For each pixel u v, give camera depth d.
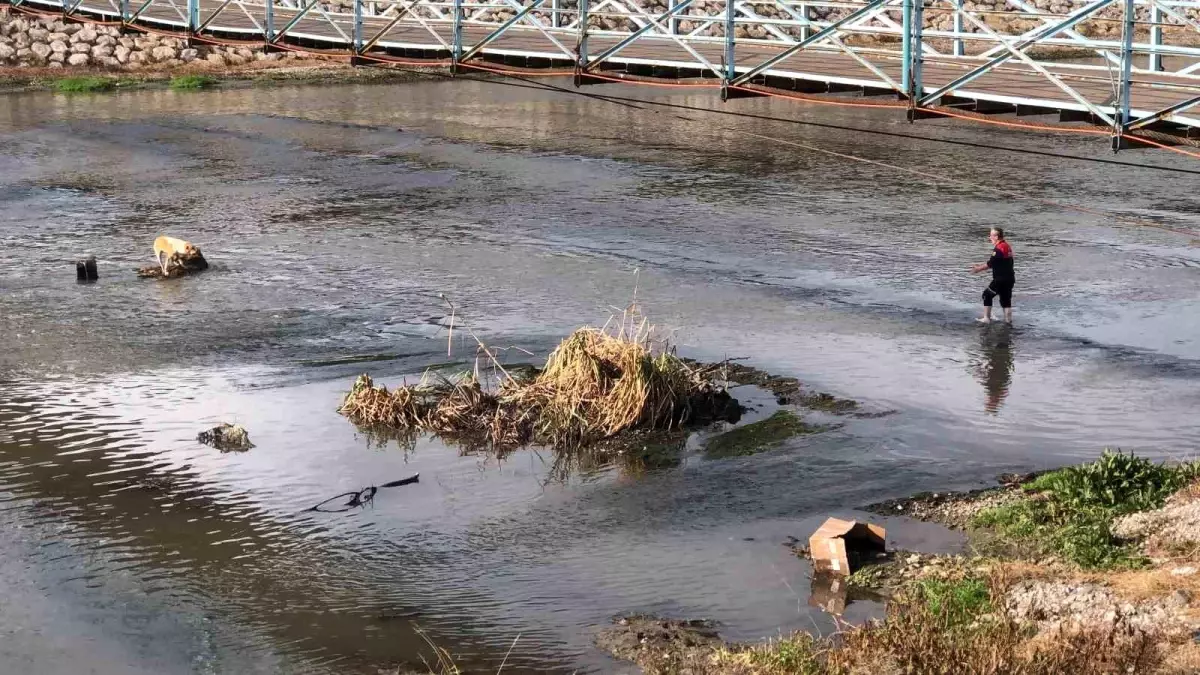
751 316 24.12
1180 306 24.70
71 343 22.88
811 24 22.53
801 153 42.59
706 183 38.12
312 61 64.44
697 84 24.22
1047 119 24.80
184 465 17.14
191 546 14.64
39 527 15.16
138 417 19.02
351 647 12.20
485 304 25.25
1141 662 10.32
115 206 35.88
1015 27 69.12
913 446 17.36
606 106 54.66
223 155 43.78
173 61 62.75
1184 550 12.88
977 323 23.64
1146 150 41.31
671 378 18.73
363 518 15.43
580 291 26.17
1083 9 18.91
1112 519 14.05
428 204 35.88
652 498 15.88
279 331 23.55
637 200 35.88
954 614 11.80
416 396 19.48
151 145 45.47
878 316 24.12
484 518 15.38
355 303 25.44
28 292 26.50
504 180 39.16
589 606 12.89
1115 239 30.20
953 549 13.84
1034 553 13.50
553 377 19.20
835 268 27.97
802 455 17.12
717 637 12.06
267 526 15.22
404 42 33.47
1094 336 22.78
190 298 25.97
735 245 30.33
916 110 20.84
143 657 12.16
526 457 17.50
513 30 37.69
